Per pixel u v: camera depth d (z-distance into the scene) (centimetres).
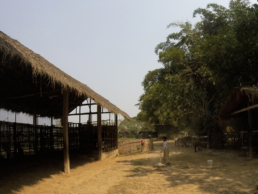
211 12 1947
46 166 970
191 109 1614
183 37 2141
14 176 740
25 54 580
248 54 1168
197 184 698
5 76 896
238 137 1647
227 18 1916
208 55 1214
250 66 1202
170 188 673
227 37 1189
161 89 1616
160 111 2416
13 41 651
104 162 1317
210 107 1720
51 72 704
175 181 759
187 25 2044
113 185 752
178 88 1544
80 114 1561
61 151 1459
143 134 4447
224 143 1733
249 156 1165
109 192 668
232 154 1363
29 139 1251
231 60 1177
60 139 1569
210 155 1398
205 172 881
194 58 1642
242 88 1038
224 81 1262
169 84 1622
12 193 589
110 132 1644
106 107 1187
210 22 1953
